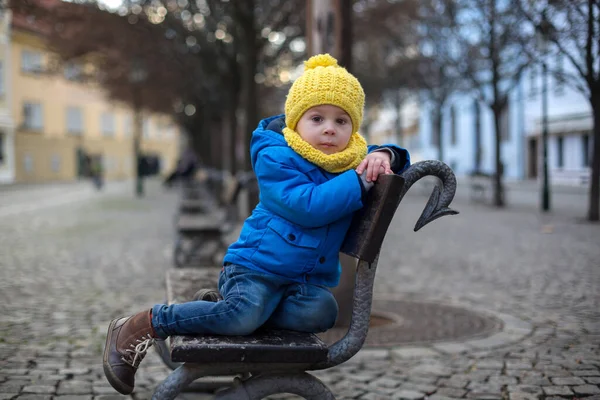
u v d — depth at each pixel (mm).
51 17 13422
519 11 12781
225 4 12828
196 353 1947
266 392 2072
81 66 19734
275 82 20453
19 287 6812
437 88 27438
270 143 2193
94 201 24438
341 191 2035
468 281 7352
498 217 15914
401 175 2119
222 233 7492
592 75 12969
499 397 3484
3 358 4098
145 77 20844
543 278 7453
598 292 6555
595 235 11711
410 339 4703
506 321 5301
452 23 18672
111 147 54000
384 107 37969
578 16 11820
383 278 7617
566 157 31625
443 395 3529
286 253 2139
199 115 28000
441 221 15125
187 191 18453
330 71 2170
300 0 13250
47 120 45531
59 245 10680
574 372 3893
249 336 2107
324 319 2215
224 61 19188
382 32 15984
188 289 3004
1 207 20688
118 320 2217
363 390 3623
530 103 34344
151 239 11641
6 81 40281
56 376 3744
